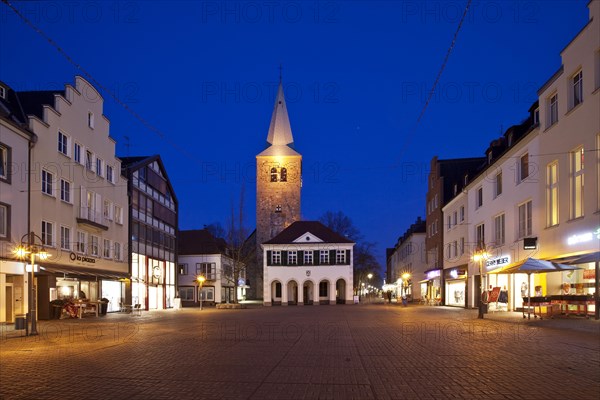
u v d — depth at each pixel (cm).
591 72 2117
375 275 10244
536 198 2670
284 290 6359
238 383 876
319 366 1046
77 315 2991
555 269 2120
